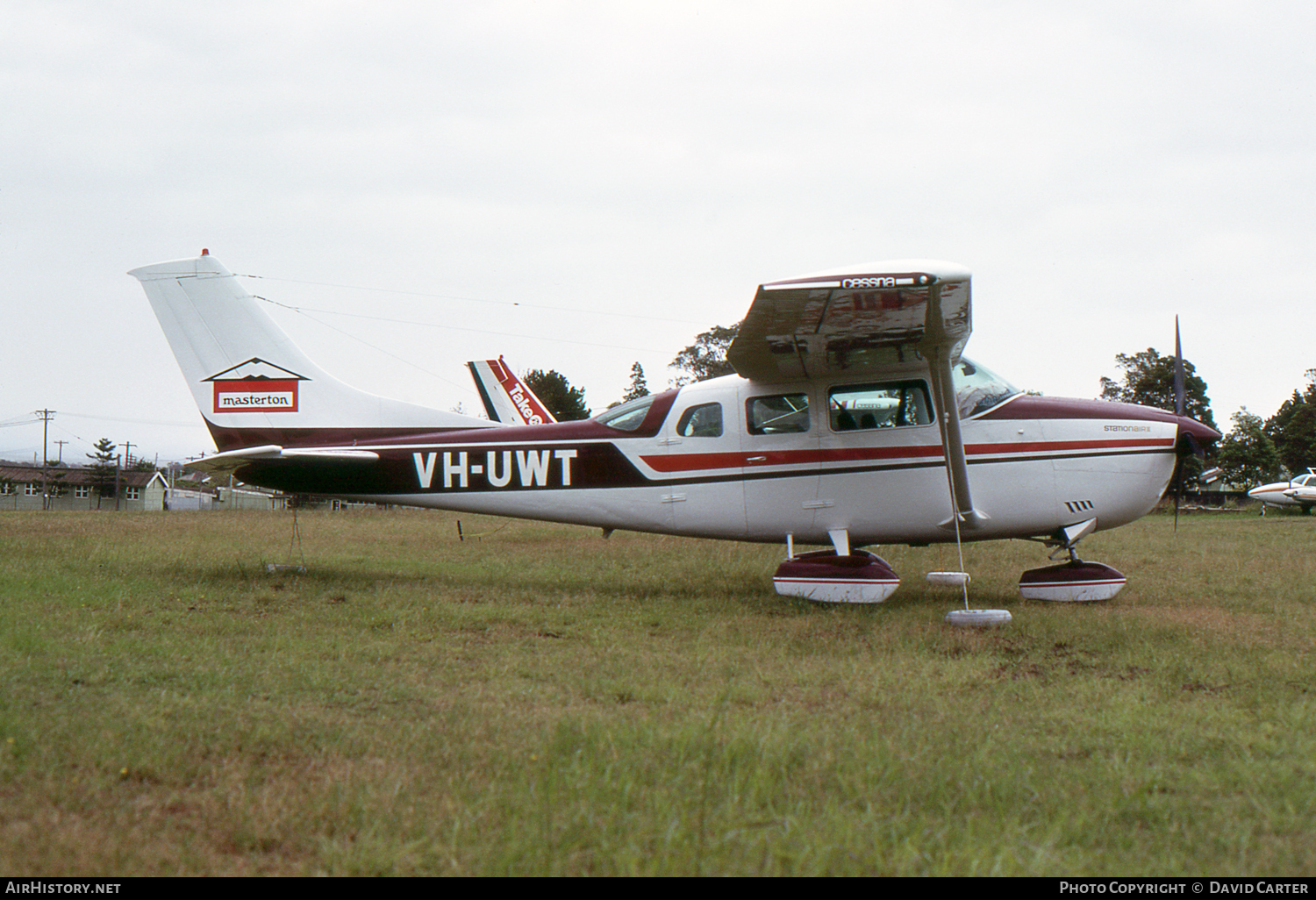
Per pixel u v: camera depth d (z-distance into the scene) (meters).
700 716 4.11
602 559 11.51
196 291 9.21
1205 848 2.75
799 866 2.49
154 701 4.16
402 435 9.12
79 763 3.27
